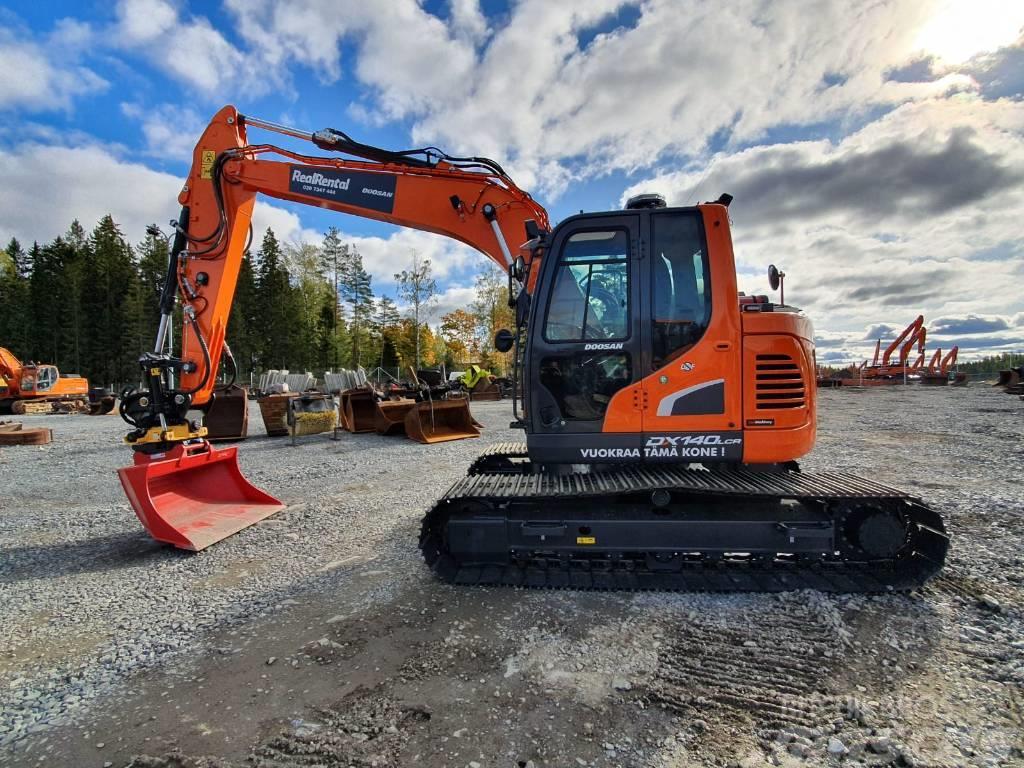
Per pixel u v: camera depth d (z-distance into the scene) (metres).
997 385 28.19
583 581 3.63
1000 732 2.13
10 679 2.73
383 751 2.11
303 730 2.25
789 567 3.67
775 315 3.73
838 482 3.68
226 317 5.80
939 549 3.43
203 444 5.62
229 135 5.54
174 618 3.37
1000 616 3.11
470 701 2.42
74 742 2.22
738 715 2.28
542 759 2.04
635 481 3.66
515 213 5.07
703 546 3.63
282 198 5.66
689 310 3.76
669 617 3.19
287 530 5.18
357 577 3.97
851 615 3.16
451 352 49.53
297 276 50.69
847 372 39.28
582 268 3.92
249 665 2.79
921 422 12.66
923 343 39.34
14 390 21.70
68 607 3.57
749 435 3.69
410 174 5.26
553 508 3.85
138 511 4.81
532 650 2.86
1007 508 5.21
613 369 3.84
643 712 2.31
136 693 2.57
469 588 3.71
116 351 46.56
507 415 16.81
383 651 2.89
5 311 46.09
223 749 2.15
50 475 8.16
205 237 5.59
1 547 4.84
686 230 3.81
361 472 8.01
